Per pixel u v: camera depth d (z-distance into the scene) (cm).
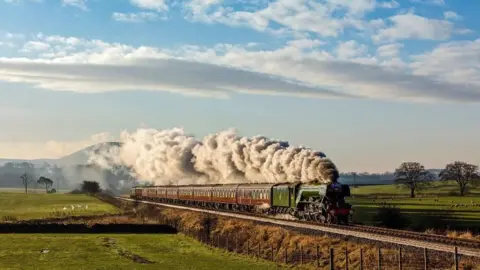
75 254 6488
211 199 9744
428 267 3628
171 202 12250
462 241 3884
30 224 9094
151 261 5875
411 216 8200
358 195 15750
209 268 5212
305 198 6334
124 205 14338
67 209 13575
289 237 5569
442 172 15525
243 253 6047
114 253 6556
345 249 4528
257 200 7694
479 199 12631
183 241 7712
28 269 5447
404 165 15275
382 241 4156
